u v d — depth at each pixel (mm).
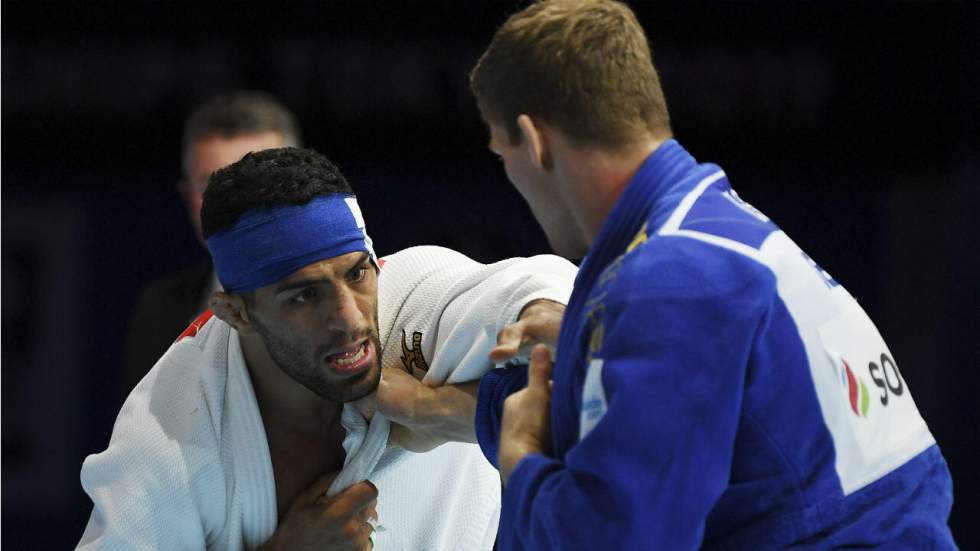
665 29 16266
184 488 7754
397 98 16375
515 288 7738
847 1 16297
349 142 16422
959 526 17016
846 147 16656
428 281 8422
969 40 16406
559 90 6191
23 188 16469
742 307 5809
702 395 5668
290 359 7520
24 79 16188
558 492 5867
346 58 16312
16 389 16594
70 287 16641
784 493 6031
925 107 16562
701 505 5730
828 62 16422
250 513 8039
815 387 6043
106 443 16734
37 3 16078
